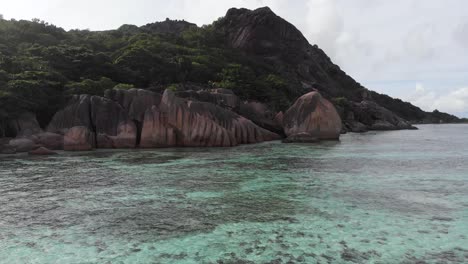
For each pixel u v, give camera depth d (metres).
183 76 67.38
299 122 49.56
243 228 12.07
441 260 9.51
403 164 25.61
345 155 31.12
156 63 65.69
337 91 119.94
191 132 39.06
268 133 48.09
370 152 33.50
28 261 9.70
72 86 44.84
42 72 44.22
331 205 14.73
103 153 32.97
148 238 11.27
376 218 12.98
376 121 98.12
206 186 18.41
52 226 12.46
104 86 49.19
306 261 9.49
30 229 12.19
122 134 38.06
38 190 17.77
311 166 24.77
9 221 13.04
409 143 44.38
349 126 82.75
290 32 115.75
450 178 20.16
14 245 10.81
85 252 10.26
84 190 17.69
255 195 16.50
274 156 30.38
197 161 27.36
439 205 14.61
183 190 17.55
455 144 42.88
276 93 68.94
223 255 9.95
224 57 88.06
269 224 12.45
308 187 18.08
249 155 31.12
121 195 16.64
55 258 9.88
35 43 63.19
